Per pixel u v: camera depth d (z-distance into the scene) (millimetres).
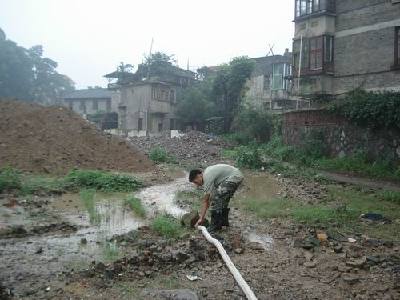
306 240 7133
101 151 19875
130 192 13242
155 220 8234
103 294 4688
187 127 48062
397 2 22375
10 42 65000
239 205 11039
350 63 24938
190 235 7160
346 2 25125
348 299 4820
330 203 11984
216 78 44219
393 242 7508
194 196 12320
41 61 71500
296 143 25641
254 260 6113
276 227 8406
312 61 26359
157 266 5594
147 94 47844
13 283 4984
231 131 41375
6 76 61469
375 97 20344
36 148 17969
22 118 19875
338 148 22438
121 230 7949
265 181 16875
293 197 12750
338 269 5781
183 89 51562
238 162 22766
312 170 20109
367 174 19000
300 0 27109
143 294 4711
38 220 8742
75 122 21281
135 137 41562
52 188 12633
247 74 42312
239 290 4941
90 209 9859
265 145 30703
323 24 25625
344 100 22031
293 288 5094
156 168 20203
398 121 18891
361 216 9836
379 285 5258
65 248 6598
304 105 31516
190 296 4656
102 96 60875
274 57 46031
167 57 51469
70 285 4926
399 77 22484
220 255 6125
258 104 41188
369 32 23891
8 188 12180
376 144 20234
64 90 74812
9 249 6547
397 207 11625
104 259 5973
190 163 23469
